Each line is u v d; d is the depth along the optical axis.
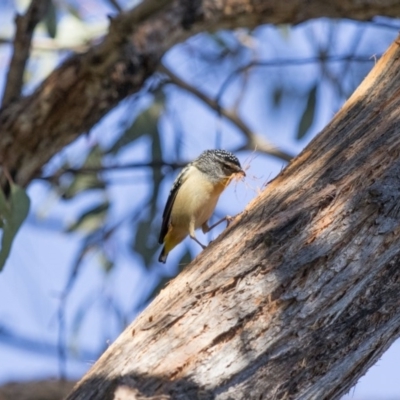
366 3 11.76
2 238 9.33
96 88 11.27
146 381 5.88
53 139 11.47
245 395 5.86
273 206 6.65
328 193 6.46
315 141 7.08
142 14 11.49
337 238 6.27
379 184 6.41
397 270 6.27
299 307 6.08
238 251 6.42
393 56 7.26
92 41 14.29
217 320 6.09
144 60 11.41
